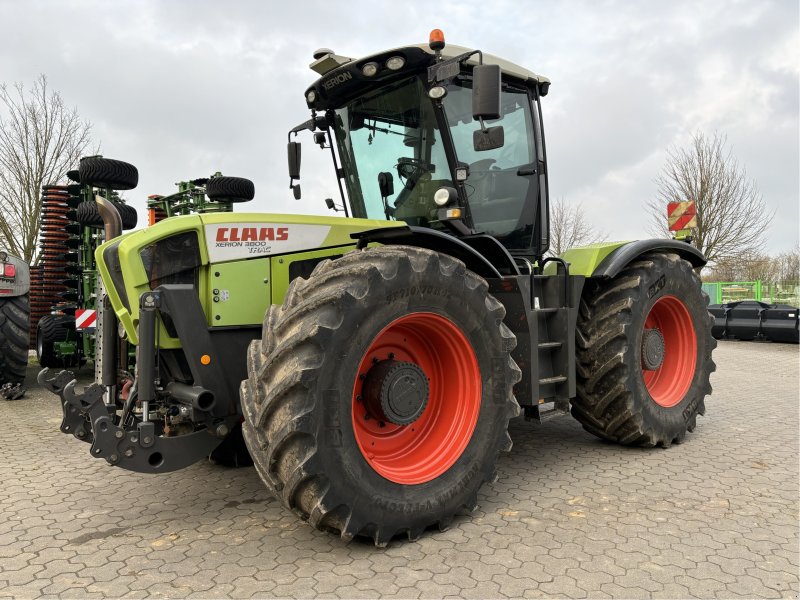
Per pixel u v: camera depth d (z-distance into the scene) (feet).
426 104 12.47
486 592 7.44
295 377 7.89
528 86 14.03
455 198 12.33
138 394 9.11
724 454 13.47
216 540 8.95
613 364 13.02
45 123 46.78
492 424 10.02
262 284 10.45
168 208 23.47
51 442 14.79
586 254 13.58
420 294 9.15
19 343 20.33
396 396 9.24
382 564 8.18
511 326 11.71
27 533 9.22
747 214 66.80
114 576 7.83
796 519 9.64
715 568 8.02
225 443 12.57
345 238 11.27
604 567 8.06
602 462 12.93
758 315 41.45
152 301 9.16
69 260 23.91
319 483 8.10
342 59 13.15
